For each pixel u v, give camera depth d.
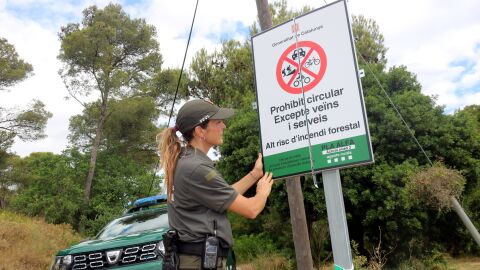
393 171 8.65
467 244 10.52
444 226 9.99
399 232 9.24
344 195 9.04
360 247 9.83
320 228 9.71
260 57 4.38
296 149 3.97
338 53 3.86
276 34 4.29
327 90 3.87
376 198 8.84
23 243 11.55
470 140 9.51
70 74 26.36
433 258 9.61
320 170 3.80
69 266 5.51
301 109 4.00
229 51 18.69
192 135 2.58
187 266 2.31
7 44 28.39
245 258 11.76
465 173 9.34
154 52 28.88
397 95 9.72
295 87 4.07
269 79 4.27
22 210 21.34
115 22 27.58
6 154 28.36
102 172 24.95
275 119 4.15
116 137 28.06
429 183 5.07
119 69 27.31
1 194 32.41
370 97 9.52
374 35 17.94
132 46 28.23
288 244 10.61
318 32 4.01
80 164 23.89
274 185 9.76
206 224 2.35
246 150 10.34
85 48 25.55
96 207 21.56
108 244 5.57
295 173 3.94
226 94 17.44
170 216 2.49
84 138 28.73
